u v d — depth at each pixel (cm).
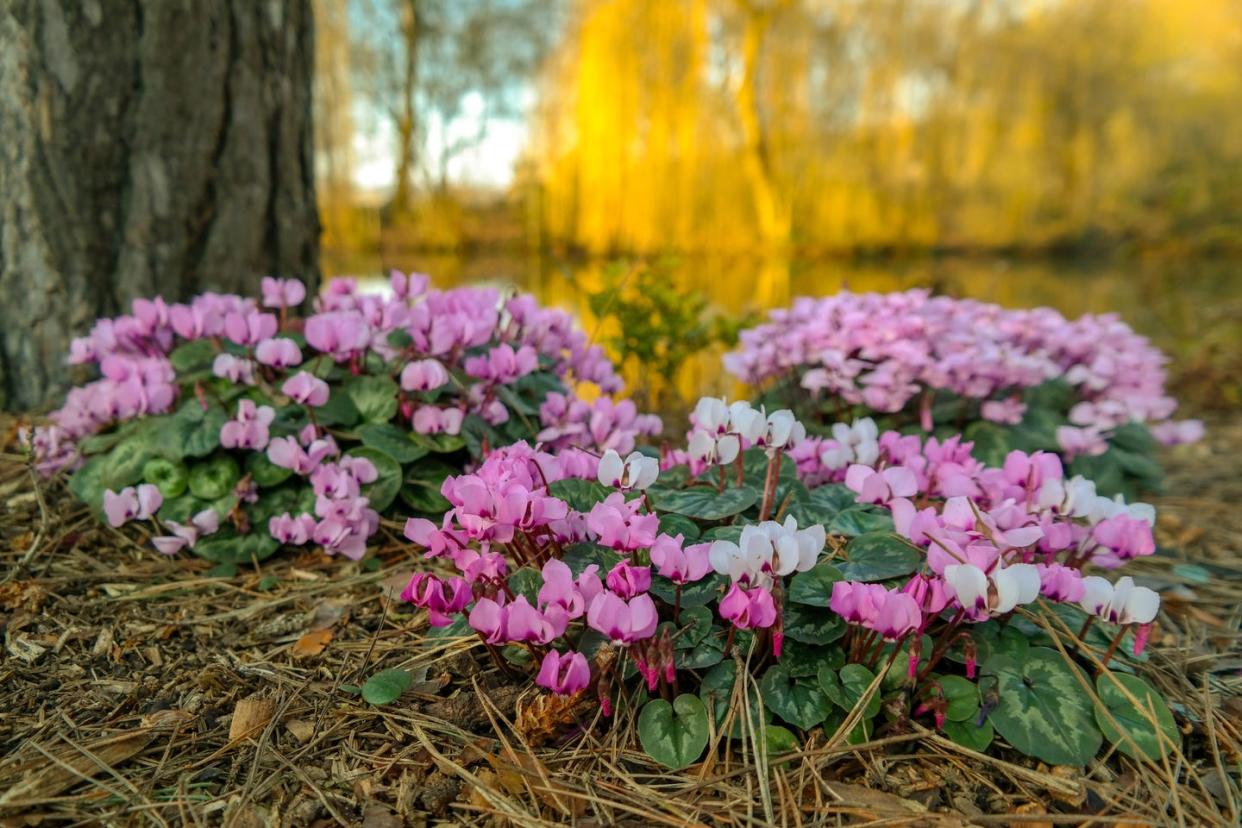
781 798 30
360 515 46
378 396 53
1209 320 153
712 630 35
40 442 51
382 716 35
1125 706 33
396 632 42
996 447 60
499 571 33
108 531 50
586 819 29
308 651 40
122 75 62
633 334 79
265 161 68
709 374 108
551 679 29
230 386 53
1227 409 110
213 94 65
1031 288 257
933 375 57
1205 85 416
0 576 45
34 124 61
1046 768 32
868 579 34
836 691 32
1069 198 431
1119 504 36
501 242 398
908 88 402
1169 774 30
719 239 349
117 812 29
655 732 32
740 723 32
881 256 412
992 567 29
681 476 42
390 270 55
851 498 42
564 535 35
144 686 37
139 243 64
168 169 64
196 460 50
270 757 32
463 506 32
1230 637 45
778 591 30
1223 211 398
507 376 51
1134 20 413
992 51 414
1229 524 66
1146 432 66
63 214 62
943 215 425
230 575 47
